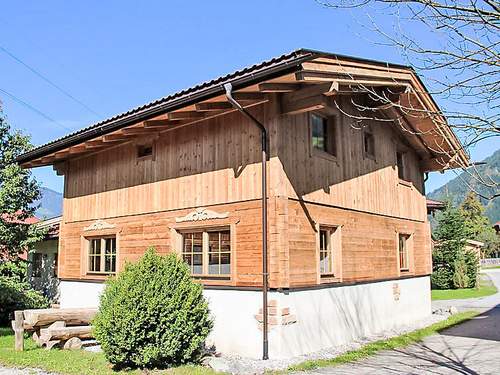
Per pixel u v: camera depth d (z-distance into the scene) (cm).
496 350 893
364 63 794
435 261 2830
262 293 784
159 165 1011
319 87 765
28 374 676
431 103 978
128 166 1092
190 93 812
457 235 2797
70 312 896
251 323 795
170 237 962
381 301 1105
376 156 1147
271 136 806
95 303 1131
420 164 1432
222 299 838
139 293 685
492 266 5619
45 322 870
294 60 656
